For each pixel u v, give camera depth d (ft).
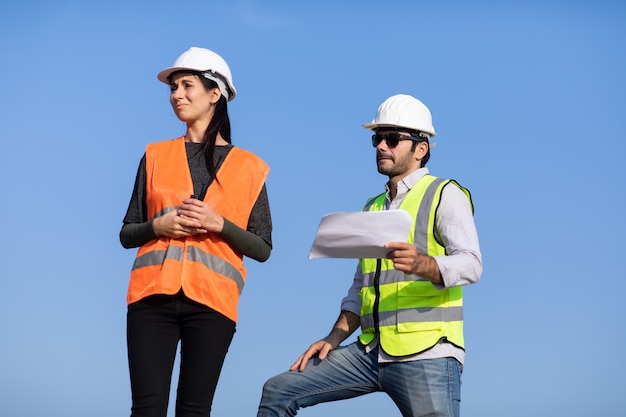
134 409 12.06
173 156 13.16
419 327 13.73
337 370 14.65
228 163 13.15
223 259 12.80
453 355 13.71
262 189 13.42
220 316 12.53
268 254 13.34
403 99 14.96
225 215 12.88
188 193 12.79
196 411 12.24
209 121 13.41
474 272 13.39
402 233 12.65
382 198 15.33
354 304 15.39
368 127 15.06
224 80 13.51
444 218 13.92
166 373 12.28
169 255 12.49
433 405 13.52
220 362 12.53
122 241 13.17
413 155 14.78
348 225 12.76
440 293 13.84
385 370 14.05
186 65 13.12
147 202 13.05
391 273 14.11
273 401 14.73
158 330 12.40
